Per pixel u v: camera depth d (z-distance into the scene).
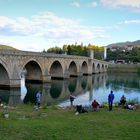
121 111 38.06
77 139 22.59
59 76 120.31
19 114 34.22
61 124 27.97
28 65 98.00
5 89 78.38
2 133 23.78
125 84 112.38
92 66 174.12
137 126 27.50
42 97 70.69
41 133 24.19
